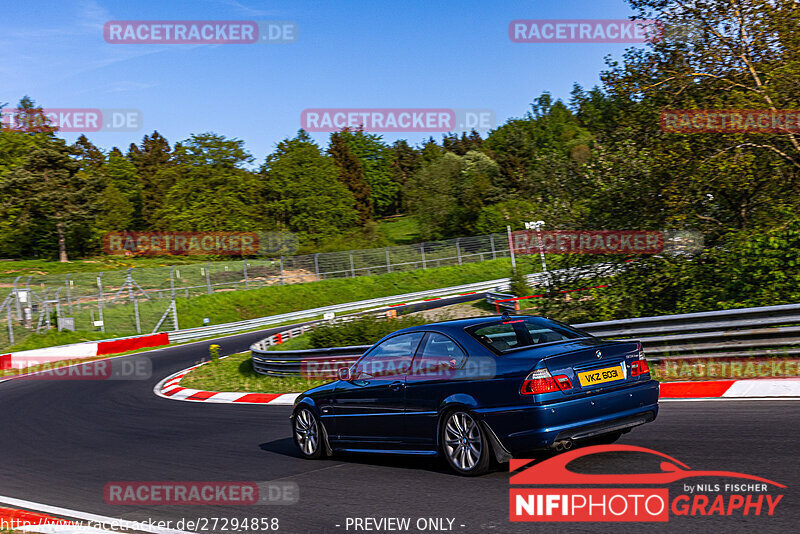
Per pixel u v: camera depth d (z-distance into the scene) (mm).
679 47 14766
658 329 11086
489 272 50500
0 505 6609
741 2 13969
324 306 44500
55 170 63250
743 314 10305
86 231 64875
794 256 11742
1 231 60531
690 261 14219
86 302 40875
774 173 14625
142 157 122812
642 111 15117
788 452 5594
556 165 16500
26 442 10961
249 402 13281
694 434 6539
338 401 7238
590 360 5664
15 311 36344
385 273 49156
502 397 5617
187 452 8742
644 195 14805
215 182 60812
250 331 37719
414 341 6660
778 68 13820
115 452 9258
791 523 4062
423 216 71438
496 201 70375
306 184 66812
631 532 4207
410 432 6453
